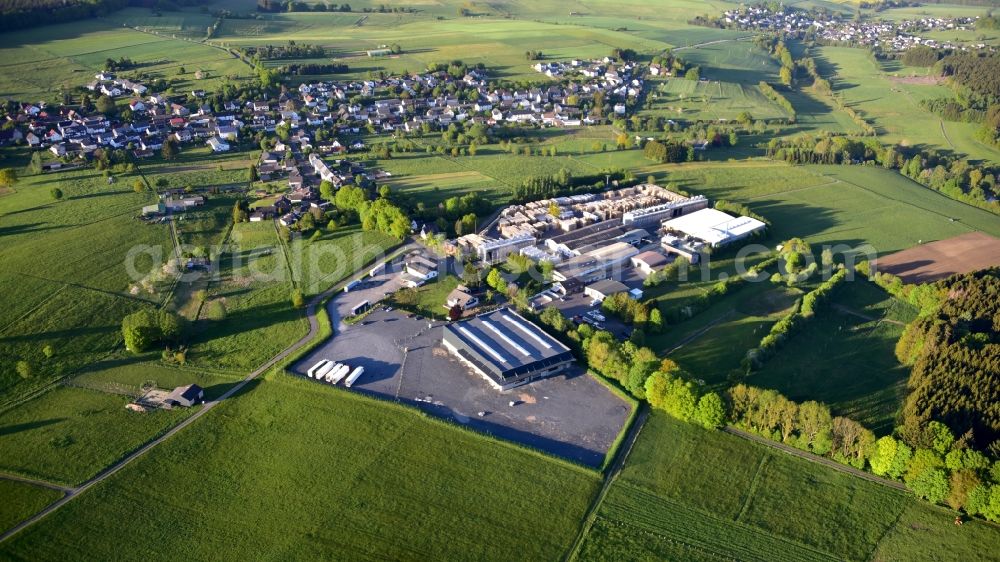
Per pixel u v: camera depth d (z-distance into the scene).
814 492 133.50
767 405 146.00
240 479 134.62
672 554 119.81
